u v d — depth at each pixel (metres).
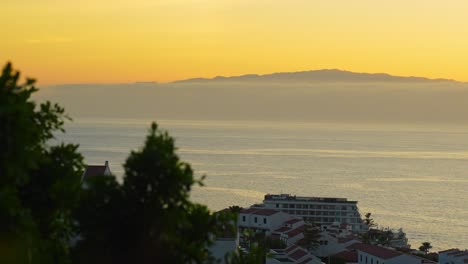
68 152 28.69
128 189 26.97
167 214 27.16
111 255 27.00
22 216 23.95
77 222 27.98
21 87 24.41
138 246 26.98
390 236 194.25
